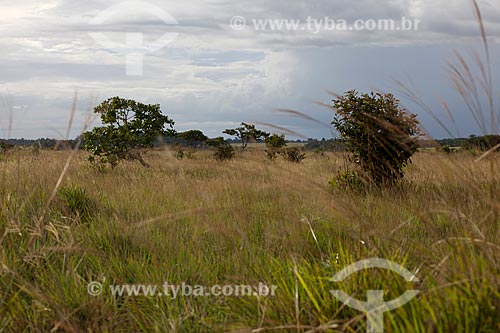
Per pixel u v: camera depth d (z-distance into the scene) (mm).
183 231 6020
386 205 5730
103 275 4562
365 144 8781
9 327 3723
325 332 3150
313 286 3564
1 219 5633
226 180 8258
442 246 4039
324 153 15477
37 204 6461
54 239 5289
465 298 2916
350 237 4445
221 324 3752
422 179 8539
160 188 8672
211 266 4918
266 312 3484
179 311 4039
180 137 18625
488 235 3670
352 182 8695
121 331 3775
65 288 4234
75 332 3504
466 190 4117
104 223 5945
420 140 3631
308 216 5570
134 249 5320
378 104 8805
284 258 4852
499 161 3582
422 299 3045
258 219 6164
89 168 14203
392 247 4219
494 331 2777
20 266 4645
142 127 16312
